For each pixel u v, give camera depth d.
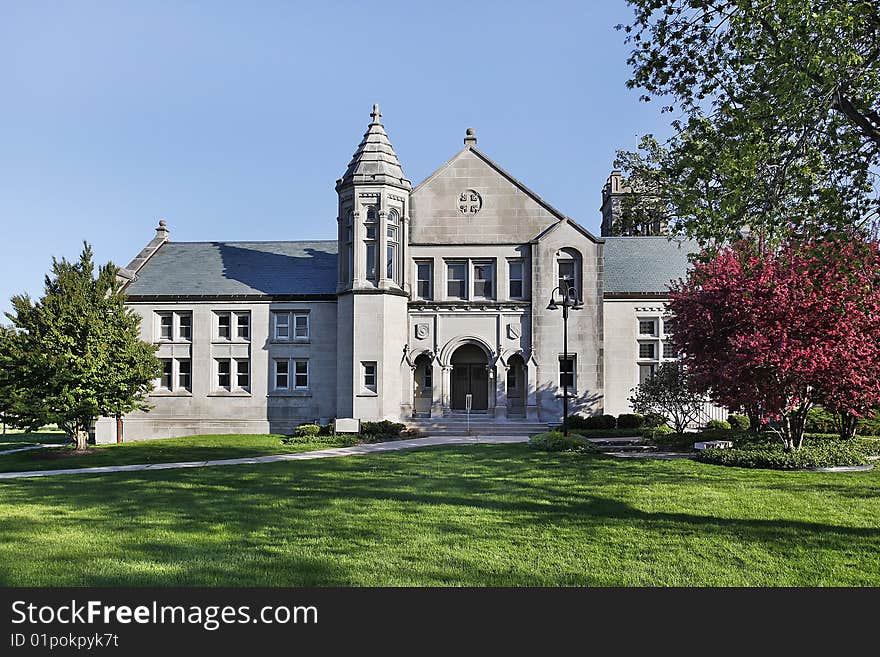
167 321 32.38
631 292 30.98
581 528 11.00
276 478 17.06
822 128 12.32
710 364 19.56
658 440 23.02
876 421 23.70
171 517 12.32
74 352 24.67
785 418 18.78
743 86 12.52
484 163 31.25
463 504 13.16
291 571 8.83
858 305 14.34
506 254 30.89
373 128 31.09
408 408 30.20
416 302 30.81
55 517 12.49
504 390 30.41
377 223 29.88
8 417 24.61
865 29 11.84
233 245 36.31
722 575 8.57
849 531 10.66
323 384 31.34
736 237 13.12
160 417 31.77
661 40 13.30
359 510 12.70
